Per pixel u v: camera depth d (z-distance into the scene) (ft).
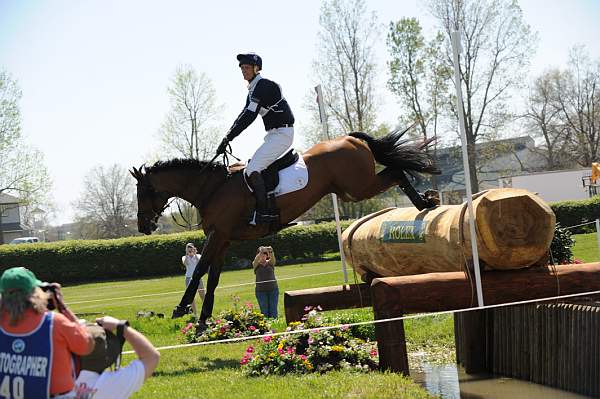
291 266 99.60
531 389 23.94
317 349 23.68
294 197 27.58
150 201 27.89
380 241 28.86
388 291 23.08
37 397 10.94
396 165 29.25
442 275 23.65
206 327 29.94
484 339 28.04
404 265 28.12
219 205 27.27
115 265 114.62
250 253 108.78
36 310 11.11
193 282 28.04
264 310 40.93
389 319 22.94
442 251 25.05
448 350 31.89
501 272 24.20
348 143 28.76
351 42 123.95
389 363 23.12
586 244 74.43
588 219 102.22
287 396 19.35
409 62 124.26
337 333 24.72
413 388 20.16
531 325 25.22
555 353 23.84
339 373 22.53
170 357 27.07
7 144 124.47
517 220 23.26
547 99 196.54
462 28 123.34
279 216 27.66
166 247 114.73
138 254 114.73
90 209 238.27
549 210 23.40
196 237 115.34
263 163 26.94
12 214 279.28
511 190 23.58
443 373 27.50
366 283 31.07
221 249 28.12
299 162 27.89
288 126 27.30
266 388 20.58
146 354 12.09
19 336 11.06
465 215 23.68
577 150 194.08
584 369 22.18
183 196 27.86
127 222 234.79
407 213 28.73
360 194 28.86
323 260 107.65
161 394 20.45
